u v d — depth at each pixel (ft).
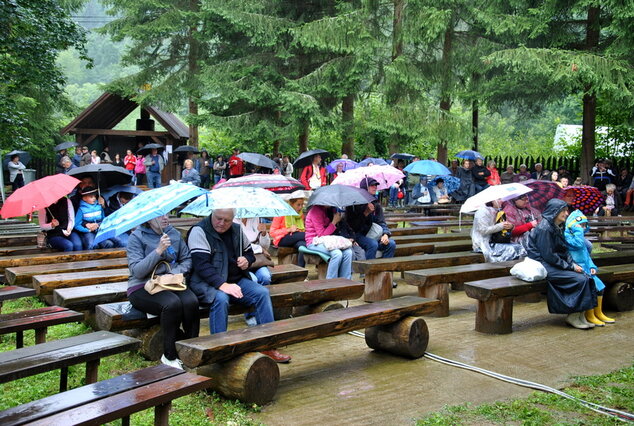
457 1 66.69
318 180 47.29
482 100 71.31
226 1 70.59
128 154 78.79
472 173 58.54
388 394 15.12
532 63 57.06
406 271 23.72
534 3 65.36
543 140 127.85
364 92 78.54
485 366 17.37
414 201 58.70
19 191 24.59
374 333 18.44
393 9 75.31
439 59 74.28
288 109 67.97
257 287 17.13
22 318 16.42
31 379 15.70
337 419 13.53
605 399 14.90
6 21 44.21
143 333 17.39
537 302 26.45
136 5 78.28
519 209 27.09
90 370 14.16
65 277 20.79
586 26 64.39
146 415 13.53
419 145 99.19
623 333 21.24
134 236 16.29
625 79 57.72
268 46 71.31
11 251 27.09
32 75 51.29
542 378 16.43
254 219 23.85
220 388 14.40
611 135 83.35
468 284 20.97
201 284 16.53
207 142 101.76
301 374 16.65
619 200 59.88
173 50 87.76
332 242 25.62
